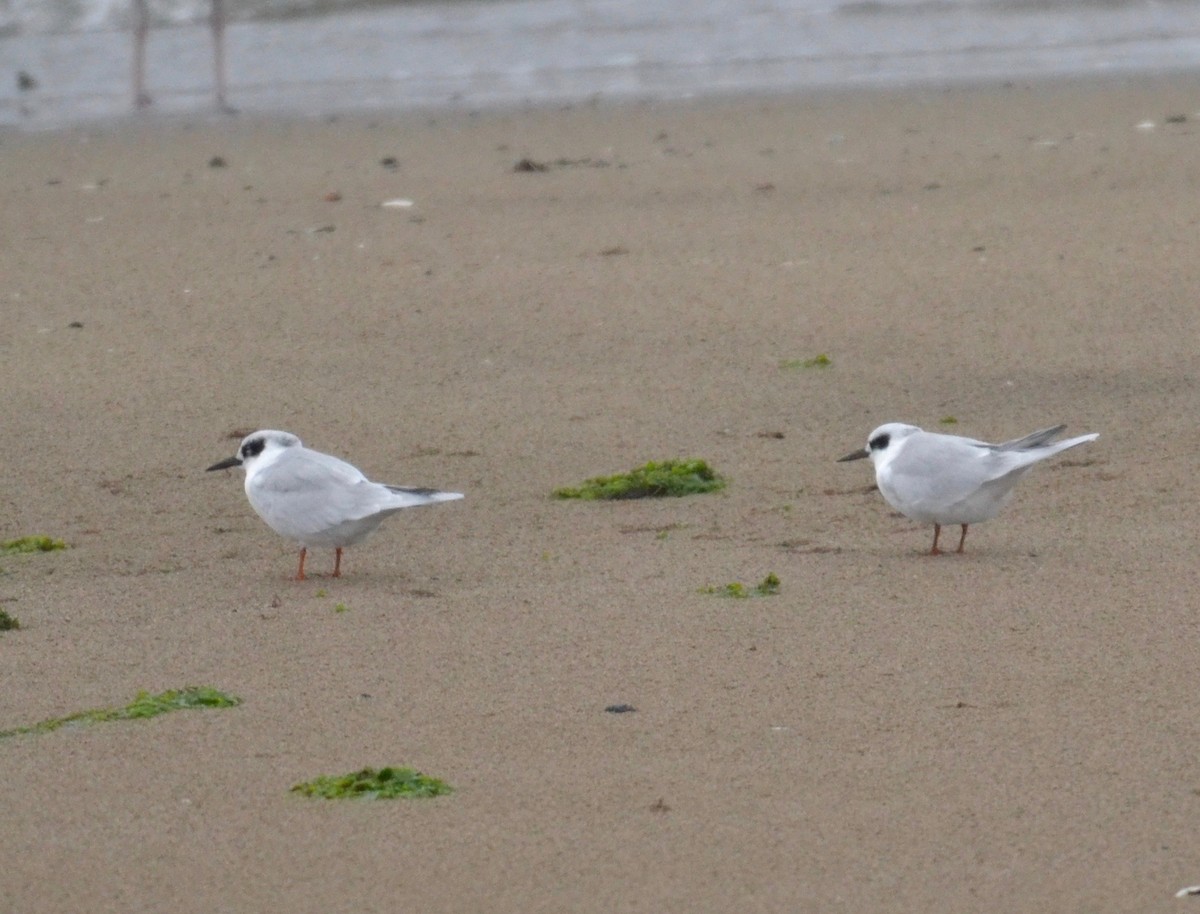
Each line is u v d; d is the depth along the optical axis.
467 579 11.09
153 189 25.12
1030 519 12.07
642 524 12.25
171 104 34.56
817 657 9.48
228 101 34.69
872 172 24.53
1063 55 37.06
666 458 13.80
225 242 21.36
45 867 7.34
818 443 14.07
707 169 25.22
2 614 10.30
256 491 11.13
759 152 26.55
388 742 8.48
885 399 15.08
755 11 42.72
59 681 9.38
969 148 26.16
